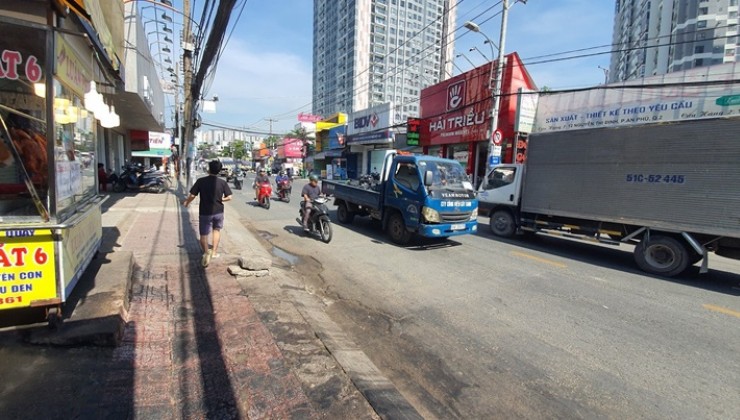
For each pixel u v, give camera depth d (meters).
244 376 2.90
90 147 4.72
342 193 11.24
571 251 8.62
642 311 4.95
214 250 6.13
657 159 6.80
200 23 7.18
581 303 5.19
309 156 47.62
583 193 7.95
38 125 3.41
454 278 6.18
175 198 15.43
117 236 7.52
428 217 7.84
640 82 13.27
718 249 6.39
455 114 20.03
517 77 17.02
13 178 3.63
